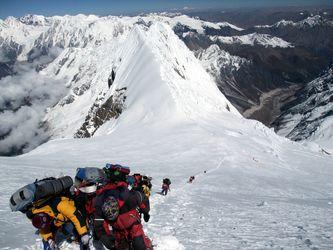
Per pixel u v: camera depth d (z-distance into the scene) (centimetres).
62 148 7694
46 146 8038
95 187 736
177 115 10581
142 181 1116
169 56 16562
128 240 681
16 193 683
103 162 5734
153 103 11500
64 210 704
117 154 6969
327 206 2488
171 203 1983
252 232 1261
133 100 13200
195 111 11644
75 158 6316
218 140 7856
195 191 2912
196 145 7544
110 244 684
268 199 2719
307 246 1047
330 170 7438
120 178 695
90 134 15000
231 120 11850
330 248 1026
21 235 1052
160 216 1505
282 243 1085
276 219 1630
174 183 3534
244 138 9238
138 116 11300
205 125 10200
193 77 17212
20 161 4966
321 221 1628
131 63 17175
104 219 681
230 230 1283
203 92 15438
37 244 941
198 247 997
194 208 1838
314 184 5000
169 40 18062
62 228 745
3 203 1648
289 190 3875
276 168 6638
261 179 4694
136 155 6856
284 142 11100
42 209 705
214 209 1845
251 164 6569
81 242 731
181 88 13100
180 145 7588
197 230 1242
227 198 2516
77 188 745
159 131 9188
